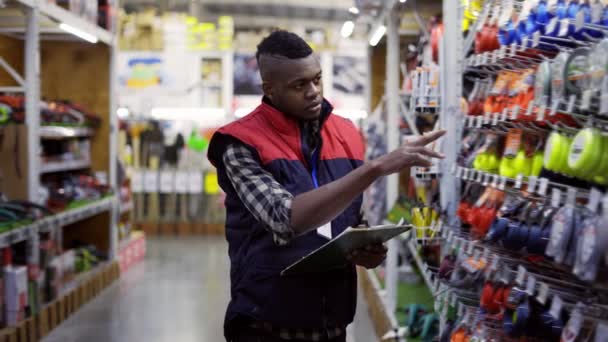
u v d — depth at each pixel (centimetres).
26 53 483
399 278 562
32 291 471
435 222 316
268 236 189
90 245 681
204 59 1106
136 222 1043
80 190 624
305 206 158
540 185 211
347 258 190
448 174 316
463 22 323
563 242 185
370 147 608
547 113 205
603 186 187
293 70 179
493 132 281
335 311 196
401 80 616
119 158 720
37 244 476
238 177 178
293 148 188
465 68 313
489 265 261
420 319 409
